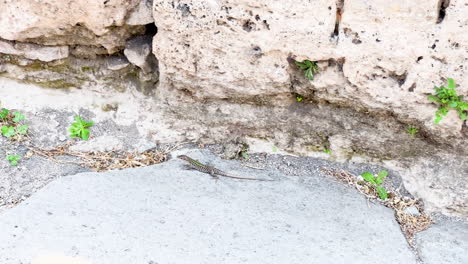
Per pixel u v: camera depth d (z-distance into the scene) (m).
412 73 3.63
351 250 3.47
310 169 4.19
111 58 4.29
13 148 4.11
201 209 3.69
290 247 3.45
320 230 3.61
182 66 4.00
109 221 3.52
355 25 3.56
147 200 3.72
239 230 3.55
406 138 3.98
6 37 4.03
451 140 3.86
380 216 3.79
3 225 3.43
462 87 3.60
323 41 3.67
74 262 3.24
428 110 3.75
